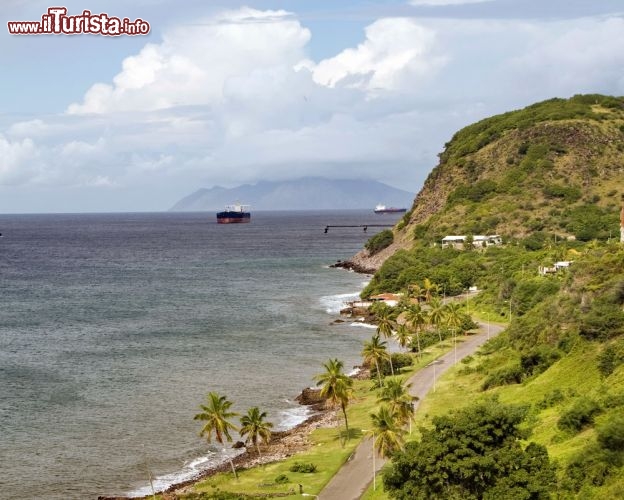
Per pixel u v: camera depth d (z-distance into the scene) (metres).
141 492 85.50
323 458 92.25
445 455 61.34
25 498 83.81
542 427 84.19
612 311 107.50
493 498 59.12
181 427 107.62
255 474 88.62
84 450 98.56
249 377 134.62
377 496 76.88
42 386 127.00
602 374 92.44
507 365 116.50
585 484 62.00
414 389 117.88
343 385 98.12
